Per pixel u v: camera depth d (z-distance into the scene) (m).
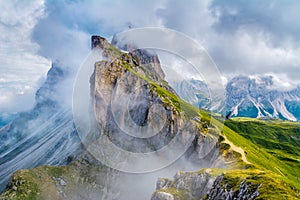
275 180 54.81
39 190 155.75
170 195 81.38
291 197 46.69
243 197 54.34
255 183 55.12
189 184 86.50
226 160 108.06
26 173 163.25
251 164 97.94
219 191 65.06
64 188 165.88
